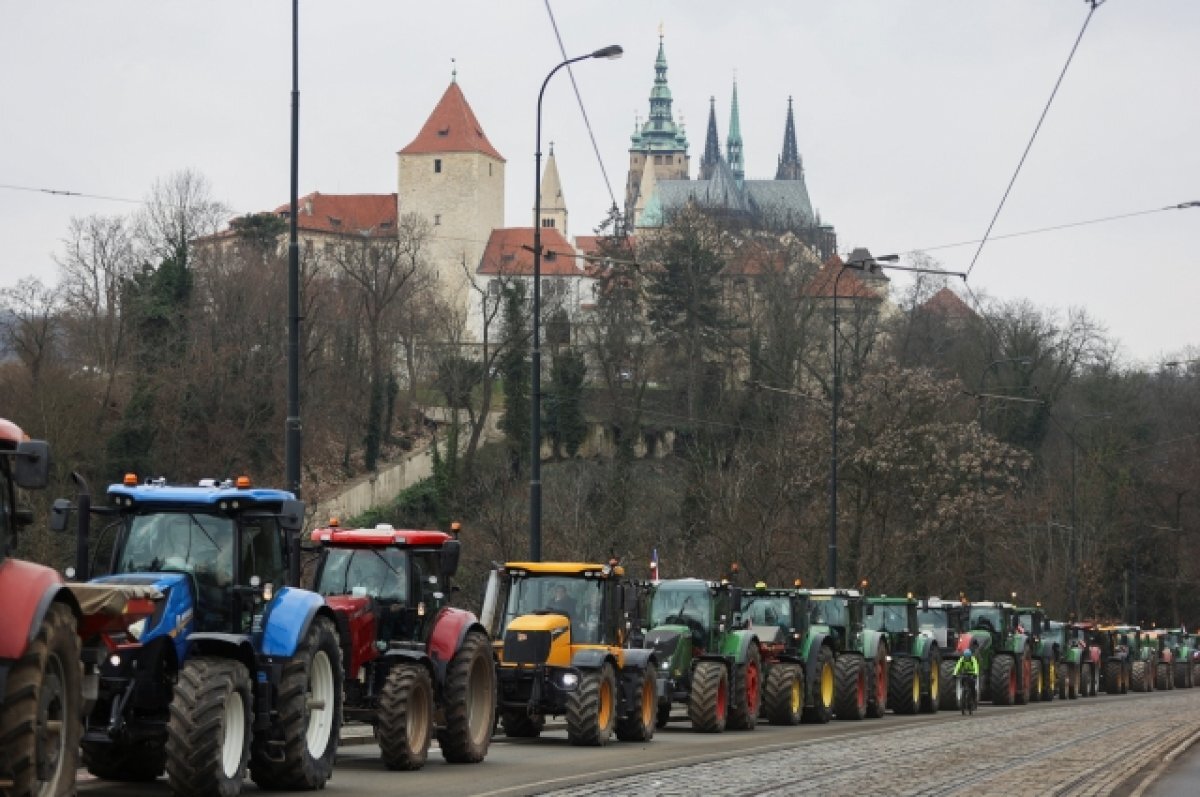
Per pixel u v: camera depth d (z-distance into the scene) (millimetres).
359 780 29406
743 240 178125
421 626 33562
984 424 136375
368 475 150750
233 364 127250
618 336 163500
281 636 26312
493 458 156875
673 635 48469
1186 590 157375
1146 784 33156
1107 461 145125
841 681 58219
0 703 18375
